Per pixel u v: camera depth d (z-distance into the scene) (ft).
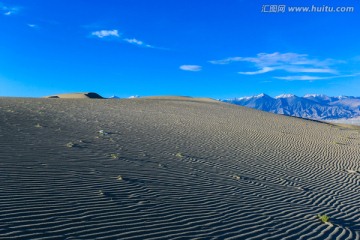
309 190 40.09
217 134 78.84
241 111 163.53
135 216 22.81
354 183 47.62
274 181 42.06
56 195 24.03
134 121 85.56
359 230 28.14
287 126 119.03
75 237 18.45
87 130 59.00
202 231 22.40
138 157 42.16
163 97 248.32
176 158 45.80
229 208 28.17
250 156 57.06
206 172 40.29
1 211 19.92
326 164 59.31
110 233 19.71
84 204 23.27
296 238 24.04
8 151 33.81
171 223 22.77
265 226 25.40
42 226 19.01
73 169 31.27
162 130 73.82
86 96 269.64
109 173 32.07
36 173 28.19
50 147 38.99
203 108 160.66
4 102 100.22
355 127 197.57
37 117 67.72
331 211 32.76
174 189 30.83
